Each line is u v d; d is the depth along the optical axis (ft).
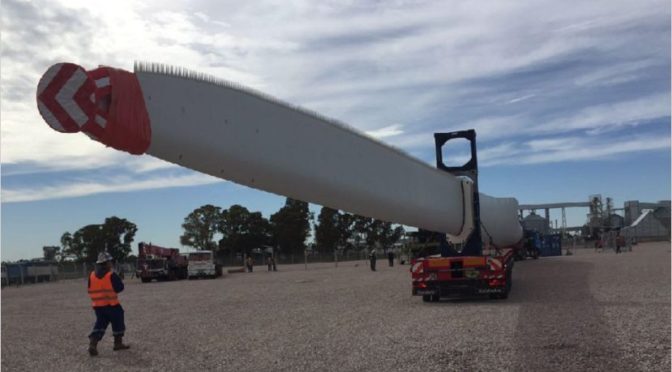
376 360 29.25
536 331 34.73
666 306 42.50
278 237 332.80
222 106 24.95
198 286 108.06
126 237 338.95
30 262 210.79
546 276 77.36
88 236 332.60
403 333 36.83
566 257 133.69
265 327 43.52
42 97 19.21
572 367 25.76
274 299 67.51
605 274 75.61
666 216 318.24
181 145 23.20
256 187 28.09
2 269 184.14
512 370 25.85
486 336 33.99
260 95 27.12
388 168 38.75
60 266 218.79
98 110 20.22
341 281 95.55
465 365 27.17
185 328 45.68
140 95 21.49
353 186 33.99
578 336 32.32
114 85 20.79
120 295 91.15
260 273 165.78
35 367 32.73
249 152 26.16
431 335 35.45
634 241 237.25
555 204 274.98
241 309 57.93
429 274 55.21
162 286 115.65
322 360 30.04
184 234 342.23
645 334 31.94
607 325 35.40
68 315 62.13
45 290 129.08
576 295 53.11
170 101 22.68
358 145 34.83
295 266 226.99
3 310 70.95
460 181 54.49
